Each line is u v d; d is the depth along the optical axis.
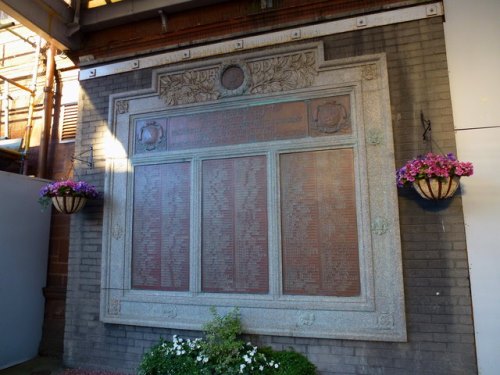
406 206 3.71
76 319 4.68
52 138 5.88
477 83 3.70
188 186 4.45
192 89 4.57
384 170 3.76
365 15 4.07
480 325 3.39
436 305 3.51
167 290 4.34
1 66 6.55
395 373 3.52
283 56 4.27
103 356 4.50
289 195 4.04
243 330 3.92
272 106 4.24
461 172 3.25
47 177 5.75
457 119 3.69
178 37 4.76
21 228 5.08
